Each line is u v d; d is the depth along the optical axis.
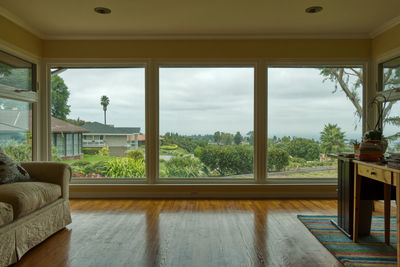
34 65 4.46
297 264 2.28
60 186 3.10
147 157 4.66
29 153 4.39
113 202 4.27
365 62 4.58
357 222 2.70
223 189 4.56
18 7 3.58
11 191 2.44
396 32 3.96
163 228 3.12
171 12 3.75
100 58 4.61
